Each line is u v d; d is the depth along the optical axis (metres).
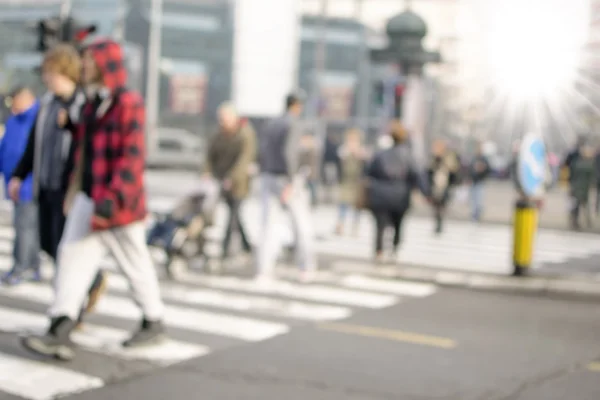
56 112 10.05
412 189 16.95
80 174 8.91
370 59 27.84
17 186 10.52
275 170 14.37
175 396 7.83
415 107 36.53
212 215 15.36
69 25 16.84
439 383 8.66
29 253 12.94
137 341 9.38
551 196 49.47
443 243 23.16
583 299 14.48
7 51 57.97
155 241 14.78
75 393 7.79
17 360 8.78
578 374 9.29
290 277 15.23
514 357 9.94
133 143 8.70
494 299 14.08
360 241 22.36
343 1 72.25
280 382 8.42
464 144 91.69
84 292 8.95
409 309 12.72
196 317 11.43
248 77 62.41
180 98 60.59
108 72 8.81
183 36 61.00
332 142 35.00
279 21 63.28
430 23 91.56
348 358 9.51
